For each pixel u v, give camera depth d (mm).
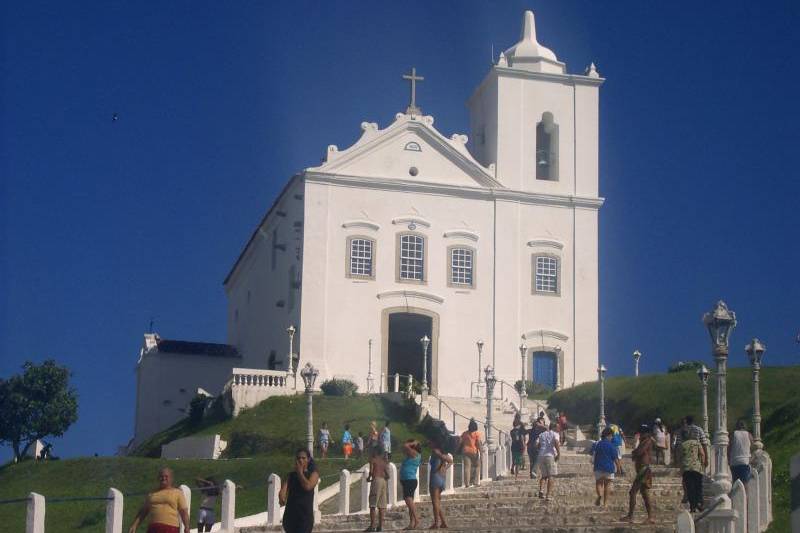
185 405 75438
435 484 27062
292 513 21812
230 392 59125
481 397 61125
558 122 67938
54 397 66625
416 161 65312
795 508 21109
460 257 65062
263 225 73250
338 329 62656
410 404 55938
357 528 28812
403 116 65438
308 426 38531
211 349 77750
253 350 75000
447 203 65312
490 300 65000
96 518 43531
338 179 63812
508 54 69562
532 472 38438
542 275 65938
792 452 36250
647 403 52406
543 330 65188
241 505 42625
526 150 67250
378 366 62750
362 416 55625
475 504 30703
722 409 25812
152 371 75500
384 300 63469
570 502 30531
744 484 25234
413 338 65625
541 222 66438
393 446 52062
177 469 48844
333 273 63125
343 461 47000
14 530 43844
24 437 66500
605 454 29312
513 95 67688
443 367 63750
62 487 48500
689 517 20812
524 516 28031
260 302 74375
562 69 69312
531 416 54719
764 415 46656
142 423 74750
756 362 34562
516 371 64500
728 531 22766
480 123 70750
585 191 67500
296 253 64500
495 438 47625
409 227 64500
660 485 32781
